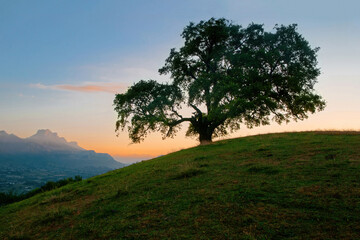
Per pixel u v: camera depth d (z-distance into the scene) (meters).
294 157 10.71
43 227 7.56
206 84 24.78
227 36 26.97
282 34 26.94
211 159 13.52
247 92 23.84
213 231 5.19
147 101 28.11
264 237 4.66
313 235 4.47
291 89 26.28
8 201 15.64
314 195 6.16
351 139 13.38
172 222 5.97
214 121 27.05
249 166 10.39
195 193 7.86
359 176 7.00
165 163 15.26
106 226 6.48
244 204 6.32
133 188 10.11
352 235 4.26
